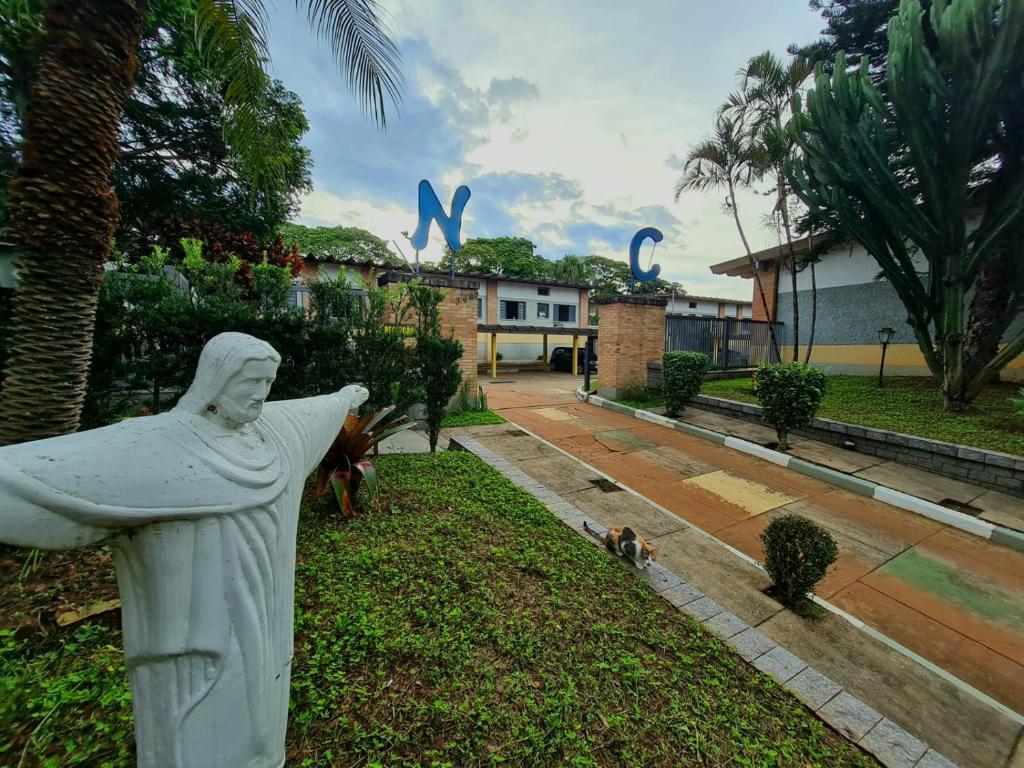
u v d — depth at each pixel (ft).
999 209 21.89
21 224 8.67
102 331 11.14
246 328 13.29
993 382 29.89
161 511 2.99
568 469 19.40
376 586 9.04
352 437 12.50
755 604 10.82
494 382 50.78
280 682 3.98
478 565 10.18
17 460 2.62
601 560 11.28
